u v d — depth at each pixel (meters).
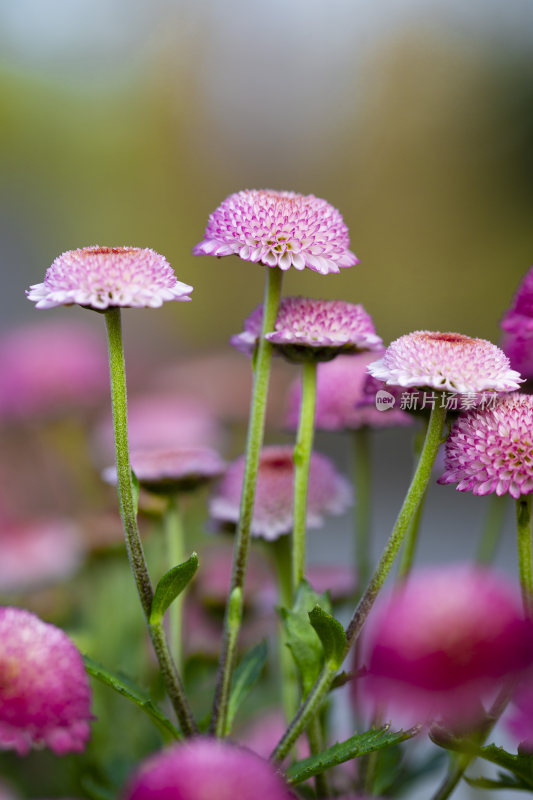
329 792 0.52
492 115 3.11
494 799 0.57
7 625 0.48
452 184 3.10
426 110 3.20
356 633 0.50
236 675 0.52
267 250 0.52
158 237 3.27
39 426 1.02
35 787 0.62
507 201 3.03
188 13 3.55
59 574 0.81
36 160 3.49
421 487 0.50
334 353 0.53
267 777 0.43
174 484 0.58
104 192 3.43
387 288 2.84
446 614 0.44
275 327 0.53
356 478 0.62
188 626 0.66
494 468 0.50
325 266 0.52
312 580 0.67
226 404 1.06
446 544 1.35
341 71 3.35
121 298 0.50
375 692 0.44
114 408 0.50
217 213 0.53
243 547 0.53
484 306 2.76
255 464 0.53
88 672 0.50
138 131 3.55
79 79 3.64
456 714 0.44
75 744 0.48
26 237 3.11
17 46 3.61
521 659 0.44
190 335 2.49
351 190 3.21
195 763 0.43
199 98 3.52
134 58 3.60
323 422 0.61
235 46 3.48
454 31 3.19
